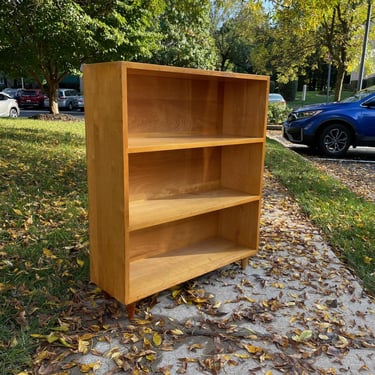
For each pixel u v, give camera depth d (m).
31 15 9.20
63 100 21.25
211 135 2.97
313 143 8.66
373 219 4.32
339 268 3.18
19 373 1.86
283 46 16.52
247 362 2.04
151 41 11.81
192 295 2.68
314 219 4.27
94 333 2.20
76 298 2.52
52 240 3.31
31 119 12.69
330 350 2.17
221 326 2.34
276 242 3.68
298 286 2.88
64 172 5.47
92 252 2.51
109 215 2.28
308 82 33.38
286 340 2.23
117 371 1.92
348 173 7.11
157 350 2.09
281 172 6.41
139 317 2.39
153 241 2.93
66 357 1.99
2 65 12.20
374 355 2.14
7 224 3.56
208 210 2.67
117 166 2.13
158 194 2.85
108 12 10.49
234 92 3.02
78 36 9.75
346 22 12.93
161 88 2.64
